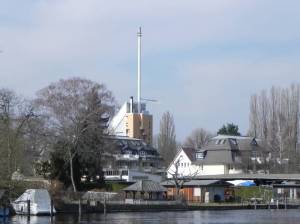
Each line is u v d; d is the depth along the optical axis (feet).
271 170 577.02
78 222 279.69
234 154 628.69
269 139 592.19
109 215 339.36
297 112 581.53
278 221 299.17
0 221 283.38
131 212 376.07
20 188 330.95
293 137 577.02
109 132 444.14
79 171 424.87
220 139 647.15
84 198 378.94
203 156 647.56
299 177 475.31
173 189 483.10
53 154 418.31
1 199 311.06
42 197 322.14
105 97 435.53
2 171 309.63
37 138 408.67
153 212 381.40
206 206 419.54
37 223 271.49
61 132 418.10
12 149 326.44
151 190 424.05
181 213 371.56
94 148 426.51
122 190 427.33
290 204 470.39
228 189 493.77
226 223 282.56
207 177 514.27
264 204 457.27
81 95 424.46
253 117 609.01
